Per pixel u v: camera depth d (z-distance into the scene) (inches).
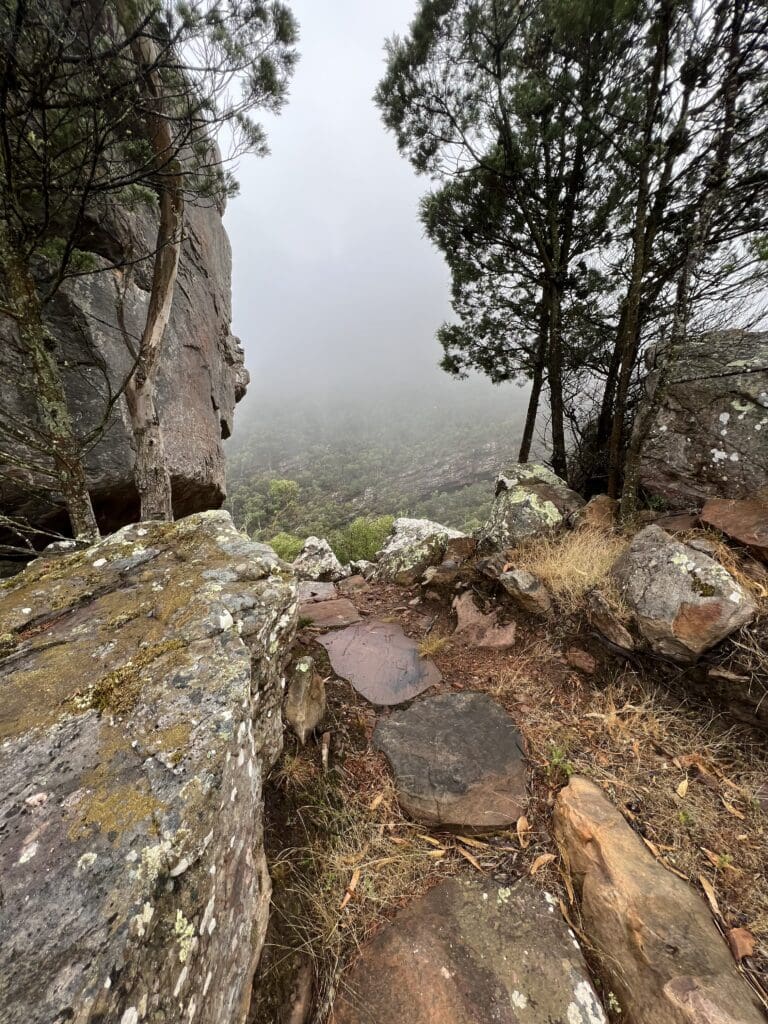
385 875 71.9
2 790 45.6
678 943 55.3
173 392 209.8
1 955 32.8
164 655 64.9
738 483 129.6
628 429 195.0
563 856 72.4
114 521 190.4
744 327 155.7
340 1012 56.1
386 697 111.3
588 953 60.9
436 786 83.7
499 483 203.9
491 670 118.2
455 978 57.7
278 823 76.9
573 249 207.2
